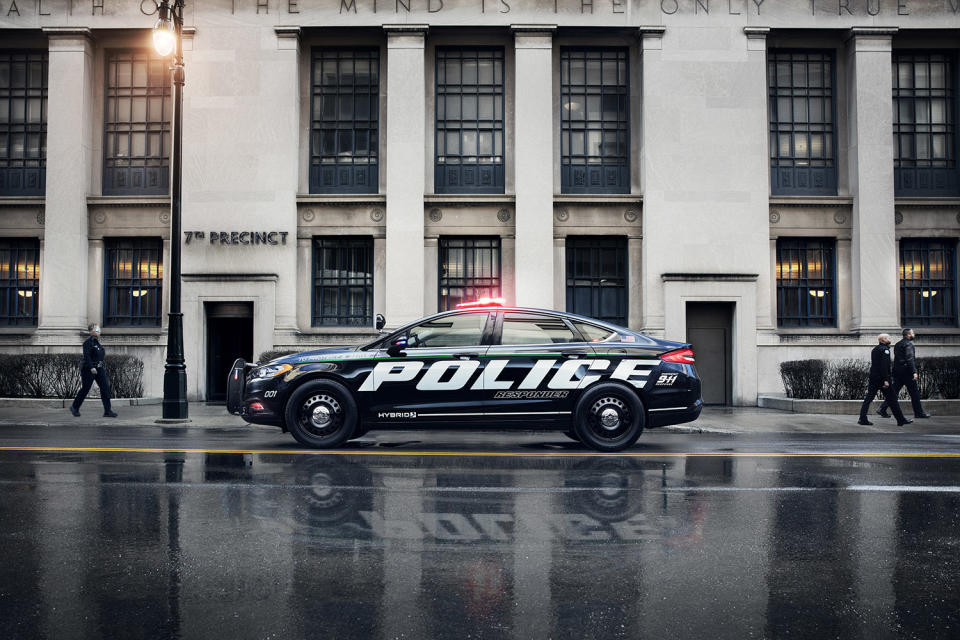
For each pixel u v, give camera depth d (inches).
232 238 771.4
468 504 236.8
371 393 373.1
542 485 271.0
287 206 776.3
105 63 818.8
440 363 374.3
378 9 782.5
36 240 818.2
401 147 781.3
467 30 796.0
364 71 816.3
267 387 376.8
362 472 299.0
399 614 140.6
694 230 775.1
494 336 381.4
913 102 826.2
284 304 770.8
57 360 698.8
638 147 803.4
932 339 794.2
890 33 788.0
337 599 148.6
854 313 797.2
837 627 135.9
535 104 782.5
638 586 157.2
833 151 817.5
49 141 791.7
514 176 798.5
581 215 794.8
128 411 622.8
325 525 208.1
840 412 652.7
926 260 820.0
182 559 175.3
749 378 765.9
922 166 823.7
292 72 783.1
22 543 189.2
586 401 371.9
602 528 206.2
